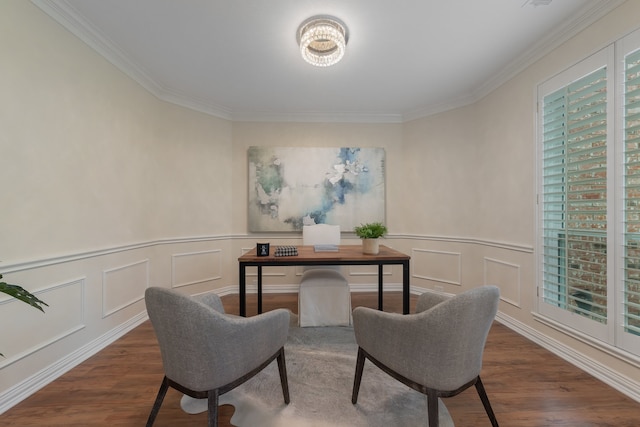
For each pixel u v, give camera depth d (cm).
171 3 183
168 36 217
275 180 371
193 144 336
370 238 248
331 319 263
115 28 208
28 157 167
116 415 146
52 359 179
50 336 178
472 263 315
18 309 160
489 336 241
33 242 170
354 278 379
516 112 254
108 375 182
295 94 322
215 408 118
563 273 207
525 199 244
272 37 219
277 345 145
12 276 157
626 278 166
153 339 235
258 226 371
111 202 234
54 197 183
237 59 250
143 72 268
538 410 149
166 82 292
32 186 170
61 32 188
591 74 186
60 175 188
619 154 168
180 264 322
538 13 192
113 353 211
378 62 255
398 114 378
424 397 158
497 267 278
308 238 324
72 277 195
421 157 363
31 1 168
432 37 220
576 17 191
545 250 223
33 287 168
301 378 177
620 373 167
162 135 305
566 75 204
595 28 183
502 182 272
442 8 188
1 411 148
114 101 238
